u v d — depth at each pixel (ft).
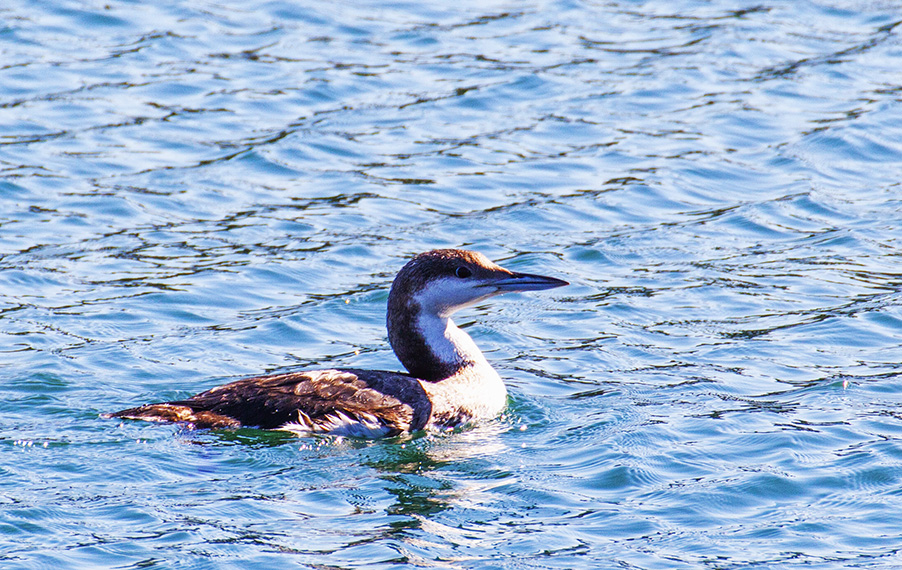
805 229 56.95
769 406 39.83
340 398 37.93
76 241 54.54
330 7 86.94
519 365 44.52
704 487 33.50
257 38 80.74
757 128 68.54
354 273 52.34
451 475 34.71
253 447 36.22
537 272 52.13
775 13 87.66
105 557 29.01
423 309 40.50
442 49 79.61
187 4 86.17
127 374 42.47
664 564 29.17
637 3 90.27
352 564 28.91
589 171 63.31
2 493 32.42
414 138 66.74
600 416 39.37
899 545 30.12
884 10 87.61
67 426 37.27
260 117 68.95
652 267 53.21
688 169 63.41
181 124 67.72
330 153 64.90
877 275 51.67
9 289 49.52
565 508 32.40
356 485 33.76
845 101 72.02
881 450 35.63
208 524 30.94
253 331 46.85
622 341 46.16
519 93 73.10
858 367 43.27
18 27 80.02
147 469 34.32
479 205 59.41
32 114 67.77
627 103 71.82
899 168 63.67
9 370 42.09
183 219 57.31
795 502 32.65
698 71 76.54
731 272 52.44
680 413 39.37
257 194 60.18
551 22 85.40
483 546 30.07
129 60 76.02
